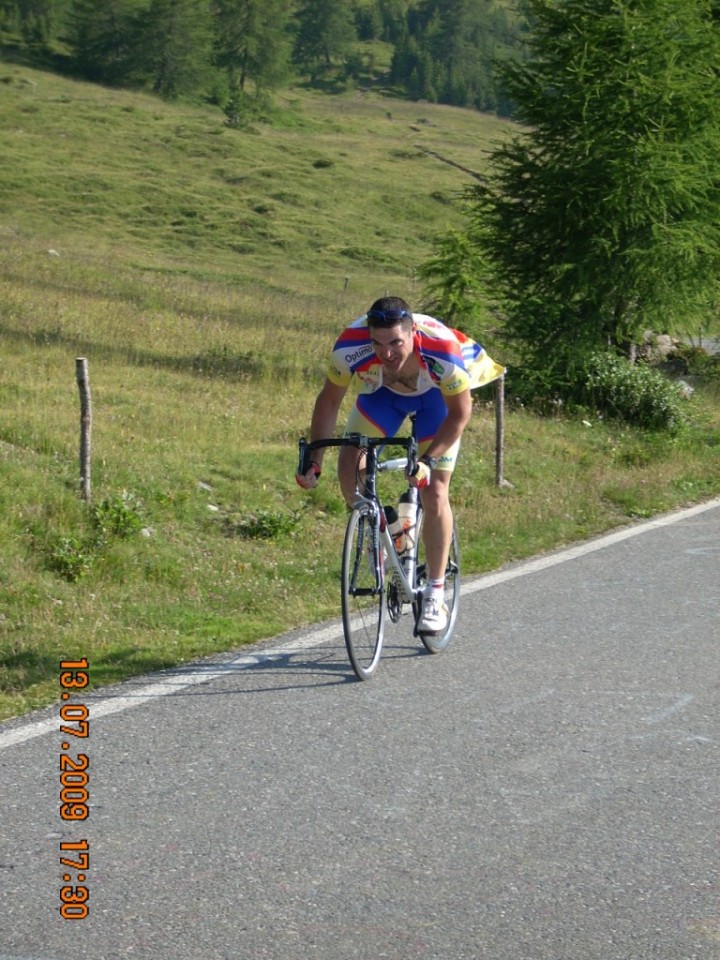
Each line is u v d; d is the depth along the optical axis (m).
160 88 171.62
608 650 8.03
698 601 9.54
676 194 22.67
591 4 23.31
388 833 5.06
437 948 4.12
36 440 13.52
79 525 10.91
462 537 11.83
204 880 4.59
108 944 4.11
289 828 5.09
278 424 17.30
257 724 6.38
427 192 103.19
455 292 24.52
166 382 20.08
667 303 23.89
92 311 27.61
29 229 66.06
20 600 8.98
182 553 10.84
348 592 7.05
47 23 191.75
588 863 4.81
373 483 7.45
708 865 4.82
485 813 5.29
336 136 150.25
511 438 17.86
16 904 4.38
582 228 23.53
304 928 4.24
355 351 7.19
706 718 6.66
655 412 21.08
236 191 90.44
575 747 6.14
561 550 11.64
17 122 104.19
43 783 5.51
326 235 80.31
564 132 23.53
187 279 48.94
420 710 6.69
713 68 23.47
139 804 5.30
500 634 8.43
